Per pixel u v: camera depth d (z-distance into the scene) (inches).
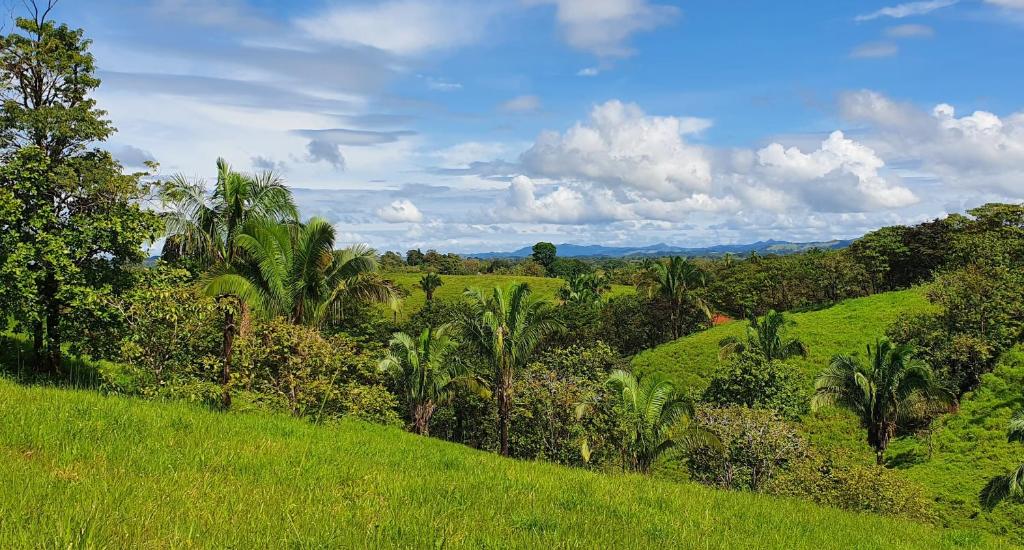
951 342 1596.9
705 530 316.2
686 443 989.2
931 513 933.2
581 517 293.9
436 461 441.1
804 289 3006.9
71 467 252.7
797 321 2454.5
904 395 1238.3
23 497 197.6
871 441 1289.4
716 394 1702.8
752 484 1102.4
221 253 876.6
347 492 283.7
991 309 1615.4
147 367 609.9
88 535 165.8
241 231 805.9
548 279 4948.3
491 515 271.0
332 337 820.0
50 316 726.5
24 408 349.4
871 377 1280.8
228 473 290.4
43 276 663.8
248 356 647.1
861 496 895.7
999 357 1596.9
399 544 201.9
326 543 191.6
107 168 748.6
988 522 1005.2
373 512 245.6
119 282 719.1
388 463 400.8
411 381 1312.7
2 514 176.9
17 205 641.6
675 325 2780.5
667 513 346.6
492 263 6186.0
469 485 344.2
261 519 210.2
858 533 423.2
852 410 1315.2
